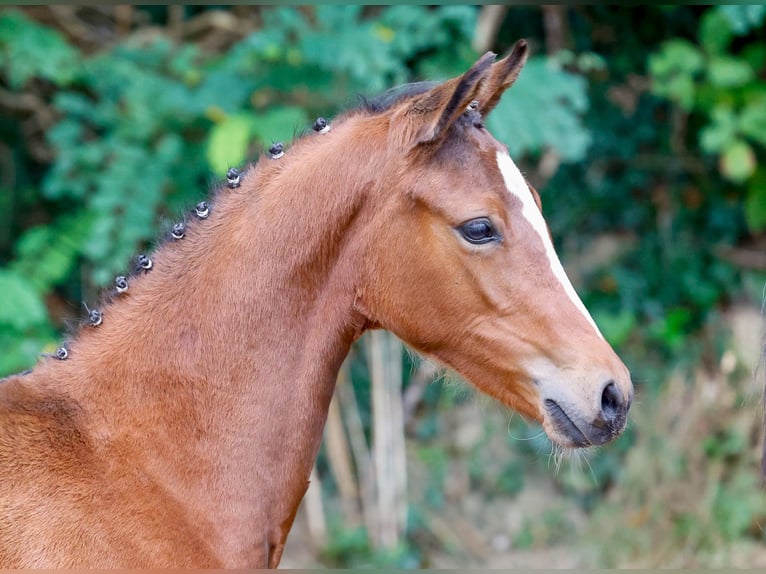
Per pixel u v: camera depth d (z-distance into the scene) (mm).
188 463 2773
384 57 6035
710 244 8211
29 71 6188
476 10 7340
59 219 6949
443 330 2855
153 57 6750
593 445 2770
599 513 6766
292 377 2871
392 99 3002
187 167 6590
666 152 8359
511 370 2830
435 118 2721
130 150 6371
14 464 2637
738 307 7906
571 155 6230
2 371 5898
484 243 2773
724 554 6402
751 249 8180
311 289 2883
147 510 2705
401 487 6941
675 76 7410
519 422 7367
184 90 6402
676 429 6969
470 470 7246
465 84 2648
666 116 8406
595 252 8188
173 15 7496
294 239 2857
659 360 7574
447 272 2797
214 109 6348
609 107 8328
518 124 6133
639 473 6789
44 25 7363
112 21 7797
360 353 7543
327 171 2871
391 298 2855
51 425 2713
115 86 6633
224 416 2807
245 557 2801
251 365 2828
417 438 7477
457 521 7004
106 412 2764
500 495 7148
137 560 2662
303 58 6328
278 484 2871
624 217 8266
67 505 2623
